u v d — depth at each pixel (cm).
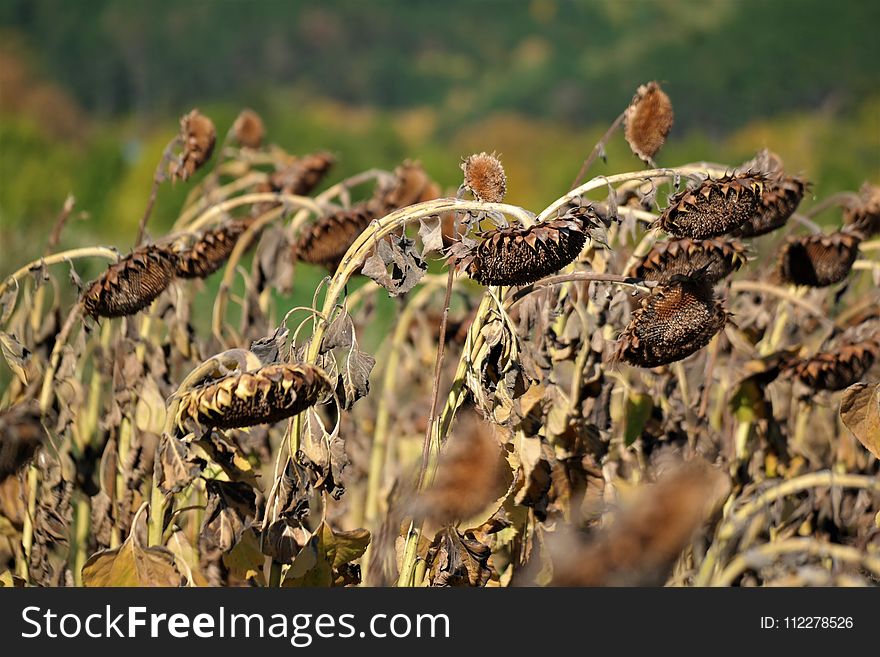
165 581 359
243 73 11338
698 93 8931
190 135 486
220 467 374
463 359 363
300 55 11775
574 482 416
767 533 470
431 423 346
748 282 511
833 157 5441
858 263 508
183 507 400
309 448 344
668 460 454
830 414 538
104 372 475
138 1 10850
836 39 8606
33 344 471
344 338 350
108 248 409
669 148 4412
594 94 10344
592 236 334
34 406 367
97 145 2781
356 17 12106
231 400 303
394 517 378
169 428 344
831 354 434
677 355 366
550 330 436
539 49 11712
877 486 385
